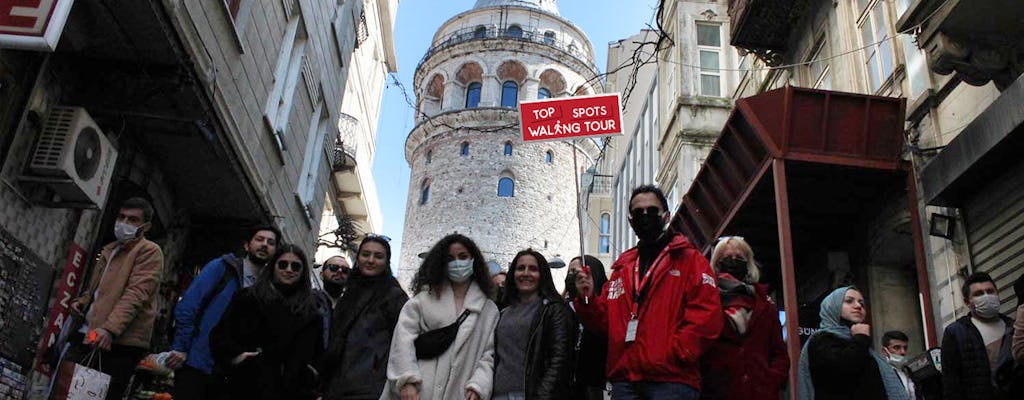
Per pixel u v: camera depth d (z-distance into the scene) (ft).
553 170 156.15
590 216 114.83
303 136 47.01
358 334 17.98
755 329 17.08
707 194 41.32
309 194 50.60
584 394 18.72
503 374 16.30
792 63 45.73
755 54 48.29
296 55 42.37
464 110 156.66
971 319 18.93
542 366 16.34
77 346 19.19
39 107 22.52
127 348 19.66
